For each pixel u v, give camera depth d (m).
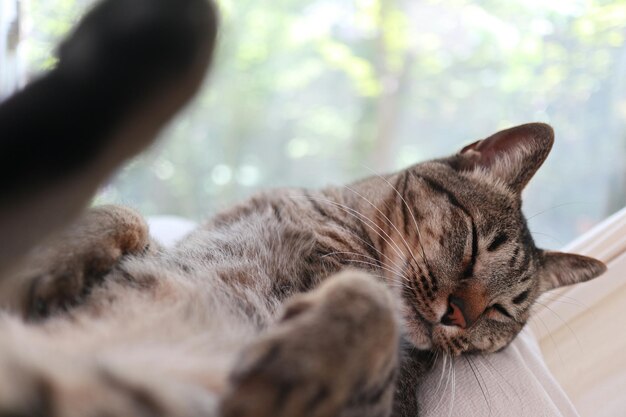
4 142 0.29
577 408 0.61
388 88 1.21
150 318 0.45
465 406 0.54
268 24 1.15
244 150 1.17
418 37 1.17
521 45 1.03
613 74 0.90
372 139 1.22
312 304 0.40
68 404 0.31
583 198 0.93
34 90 0.30
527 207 0.96
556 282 0.64
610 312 0.63
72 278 0.46
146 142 0.30
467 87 1.13
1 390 0.30
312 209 0.60
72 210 0.30
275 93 1.20
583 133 0.93
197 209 1.10
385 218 0.61
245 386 0.33
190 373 0.41
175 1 0.29
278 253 0.54
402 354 0.54
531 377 0.56
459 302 0.58
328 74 1.24
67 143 0.29
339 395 0.35
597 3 0.92
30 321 0.45
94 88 0.29
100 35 0.29
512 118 1.04
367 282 0.42
